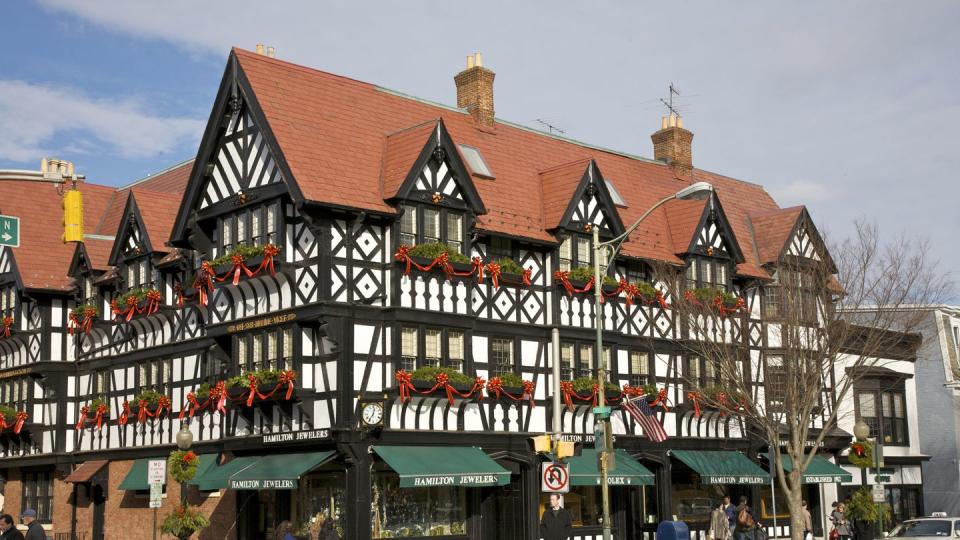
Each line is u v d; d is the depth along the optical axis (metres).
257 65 31.16
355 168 30.06
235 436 31.56
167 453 34.78
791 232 41.47
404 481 27.50
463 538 31.20
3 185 42.34
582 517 34.50
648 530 36.19
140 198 36.41
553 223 33.84
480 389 30.77
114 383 37.91
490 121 37.47
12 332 40.41
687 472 38.12
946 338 48.56
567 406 33.31
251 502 31.55
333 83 32.88
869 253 35.16
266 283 30.17
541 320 33.50
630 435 35.19
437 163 30.55
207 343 33.41
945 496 47.56
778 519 40.56
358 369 28.58
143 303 35.19
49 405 40.22
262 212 30.20
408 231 29.98
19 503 42.16
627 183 40.22
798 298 34.66
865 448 35.78
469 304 30.97
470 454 30.30
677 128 44.66
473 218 31.22
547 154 38.47
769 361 36.72
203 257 32.44
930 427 48.28
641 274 36.84
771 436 34.16
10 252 40.41
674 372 37.22
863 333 37.12
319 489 29.98
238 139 31.22
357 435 28.16
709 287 37.88
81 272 39.38
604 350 34.88
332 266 28.55
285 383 28.70
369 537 28.09
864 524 37.31
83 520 38.56
